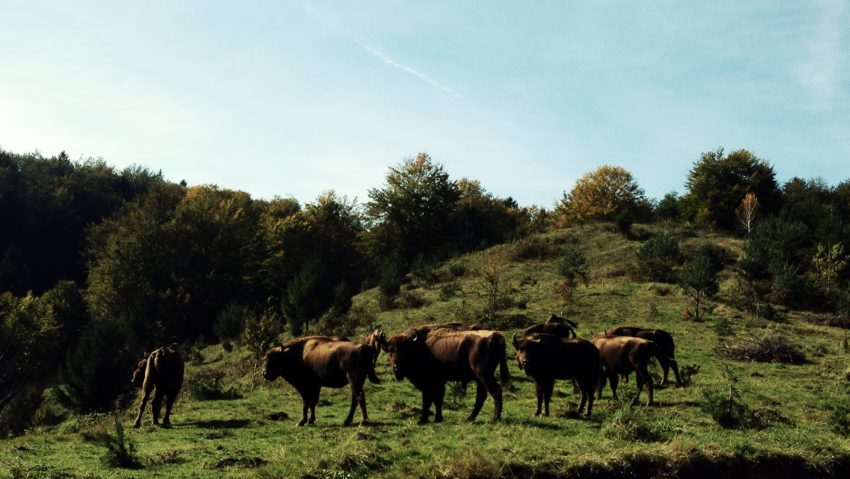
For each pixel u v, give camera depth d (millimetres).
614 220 59000
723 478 11141
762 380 19391
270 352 13828
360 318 34688
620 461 10789
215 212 60875
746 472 11320
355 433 11812
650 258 40500
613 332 19281
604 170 66750
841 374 20406
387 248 63000
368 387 18844
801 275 34781
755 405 15852
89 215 87000
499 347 12836
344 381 13648
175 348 15156
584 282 38750
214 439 12461
